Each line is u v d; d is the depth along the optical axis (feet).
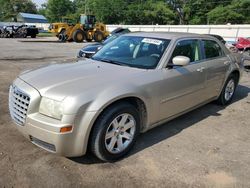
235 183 10.79
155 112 13.14
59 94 10.40
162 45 14.34
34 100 10.58
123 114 11.64
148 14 239.09
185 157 12.47
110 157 11.60
